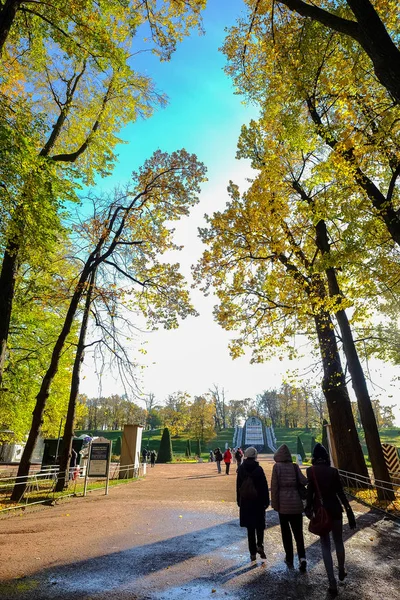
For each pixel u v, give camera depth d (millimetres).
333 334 15500
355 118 9719
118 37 12391
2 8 9344
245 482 5695
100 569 5074
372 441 11742
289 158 14516
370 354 15922
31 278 16266
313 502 4789
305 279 14445
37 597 4074
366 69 9453
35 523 8336
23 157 8422
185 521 8633
